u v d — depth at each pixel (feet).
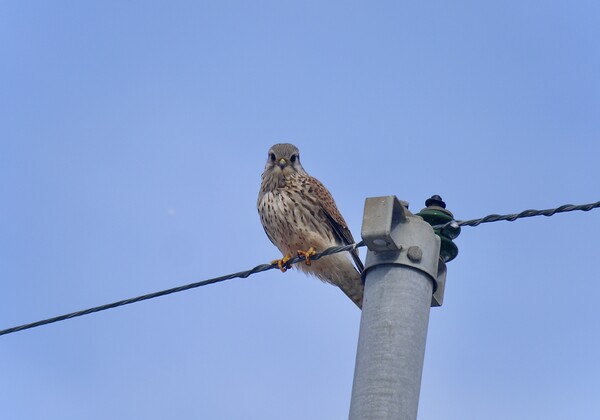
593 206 38.06
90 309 46.83
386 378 32.55
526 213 39.34
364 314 34.55
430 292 35.06
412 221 35.91
